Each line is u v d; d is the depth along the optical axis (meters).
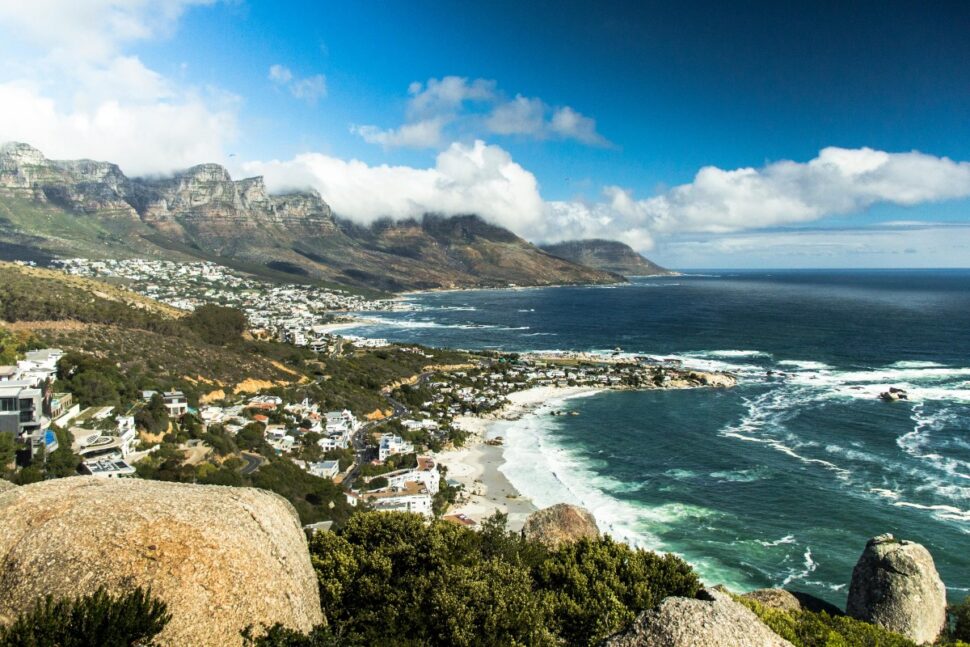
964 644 28.17
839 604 52.12
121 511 15.41
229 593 15.05
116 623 13.05
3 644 12.68
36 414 59.38
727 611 18.38
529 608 21.45
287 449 89.38
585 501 77.69
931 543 62.50
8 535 14.84
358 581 21.88
